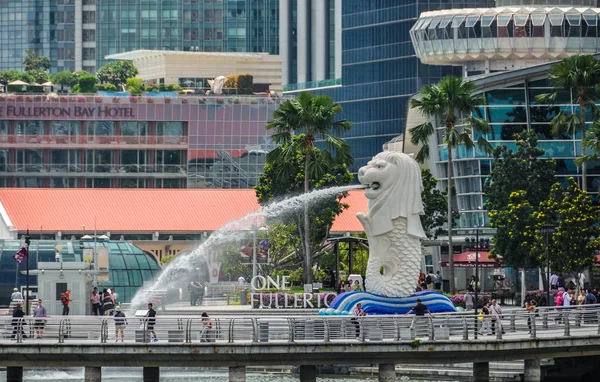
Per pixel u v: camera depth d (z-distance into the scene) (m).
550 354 111.69
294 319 105.06
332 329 106.75
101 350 102.62
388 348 105.00
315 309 143.62
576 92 173.00
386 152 124.81
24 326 104.00
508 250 168.12
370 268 124.00
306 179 172.62
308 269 170.12
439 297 123.69
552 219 162.50
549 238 155.75
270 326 109.81
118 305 138.62
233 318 104.69
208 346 102.75
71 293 133.75
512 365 118.75
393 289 123.19
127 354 102.81
